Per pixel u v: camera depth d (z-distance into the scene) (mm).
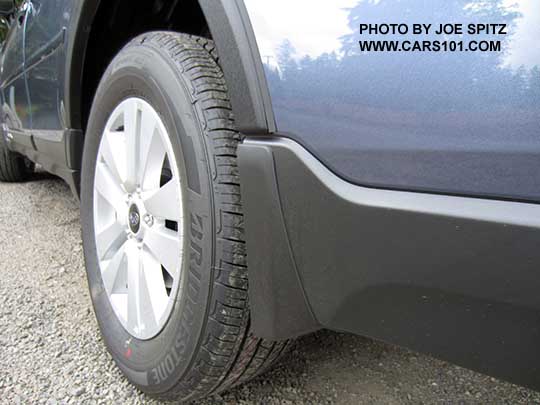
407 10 672
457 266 644
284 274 831
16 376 1285
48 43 1848
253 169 829
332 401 1192
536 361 612
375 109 703
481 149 625
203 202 937
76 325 1564
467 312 652
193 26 1444
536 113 587
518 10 597
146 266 1181
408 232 680
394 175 697
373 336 762
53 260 2127
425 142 667
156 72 1071
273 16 797
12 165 3682
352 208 728
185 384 1017
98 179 1400
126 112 1226
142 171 1178
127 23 1515
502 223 600
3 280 1896
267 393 1214
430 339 698
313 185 764
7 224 2668
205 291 938
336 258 762
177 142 1000
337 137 740
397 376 1307
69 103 1646
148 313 1136
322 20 748
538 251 582
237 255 917
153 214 1129
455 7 637
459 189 646
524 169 598
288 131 787
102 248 1381
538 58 586
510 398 1222
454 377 1310
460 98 636
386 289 720
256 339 963
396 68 683
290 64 776
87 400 1197
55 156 2023
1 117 3508
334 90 736
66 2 1590
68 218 2801
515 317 613
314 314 823
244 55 820
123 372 1215
